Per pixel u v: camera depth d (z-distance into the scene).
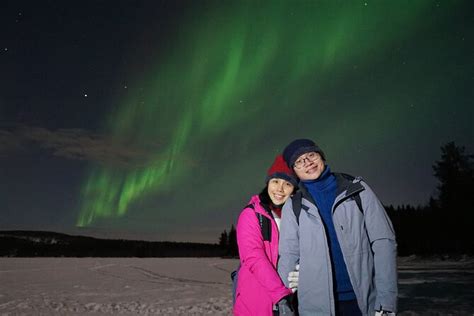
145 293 13.81
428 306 9.86
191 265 35.91
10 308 10.43
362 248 2.66
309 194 2.83
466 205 49.53
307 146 2.89
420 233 51.38
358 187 2.70
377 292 2.58
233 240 82.50
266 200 3.22
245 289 2.99
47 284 17.55
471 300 10.88
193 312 9.66
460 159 51.50
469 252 43.69
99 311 9.97
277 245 3.09
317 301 2.64
